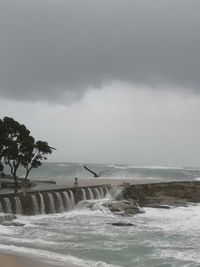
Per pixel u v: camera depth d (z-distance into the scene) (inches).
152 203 2549.2
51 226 1800.0
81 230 1729.8
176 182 2928.2
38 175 5580.7
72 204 2299.5
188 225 1931.6
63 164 7032.5
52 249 1390.3
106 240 1553.9
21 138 2881.4
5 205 1952.5
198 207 2512.3
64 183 3193.9
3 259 1171.9
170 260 1306.6
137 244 1503.4
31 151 2910.9
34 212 2075.5
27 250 1334.9
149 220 2048.5
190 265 1257.4
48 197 2166.6
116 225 1859.0
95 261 1264.8
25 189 2326.5
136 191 2664.9
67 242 1503.4
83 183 3139.8
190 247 1481.3
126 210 2222.0
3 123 2849.4
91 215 2123.5
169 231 1765.5
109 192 2598.4
